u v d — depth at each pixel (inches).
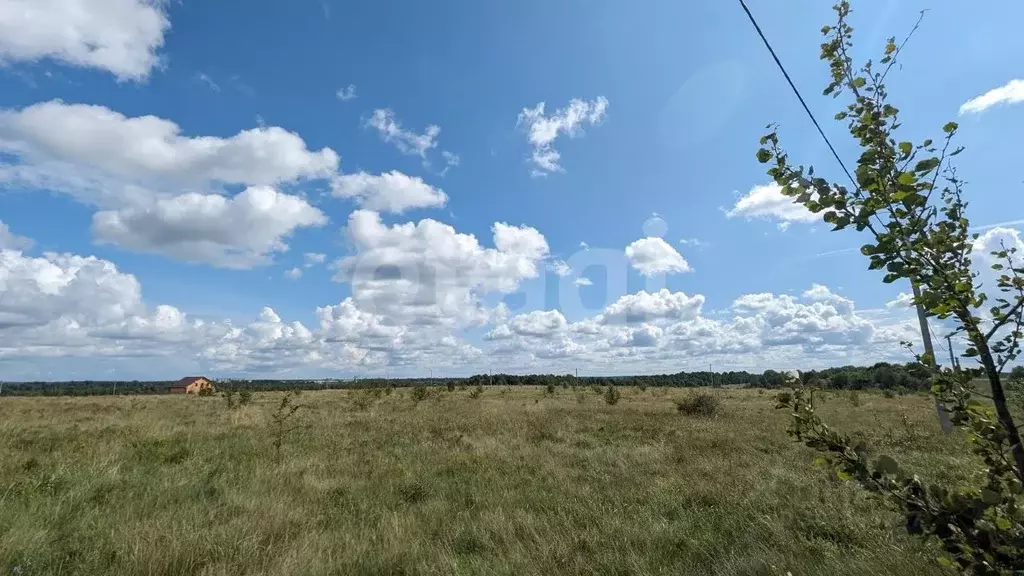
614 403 1146.0
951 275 79.7
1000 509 76.6
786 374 95.5
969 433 83.4
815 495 263.9
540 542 200.4
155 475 306.2
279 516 225.1
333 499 273.0
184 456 376.5
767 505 253.8
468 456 406.3
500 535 211.8
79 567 169.0
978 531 74.3
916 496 79.3
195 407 997.8
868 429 569.3
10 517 207.6
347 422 677.3
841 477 85.1
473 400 1278.3
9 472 291.1
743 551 192.4
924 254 82.3
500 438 519.2
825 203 86.0
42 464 316.8
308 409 926.4
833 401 973.2
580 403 1170.0
